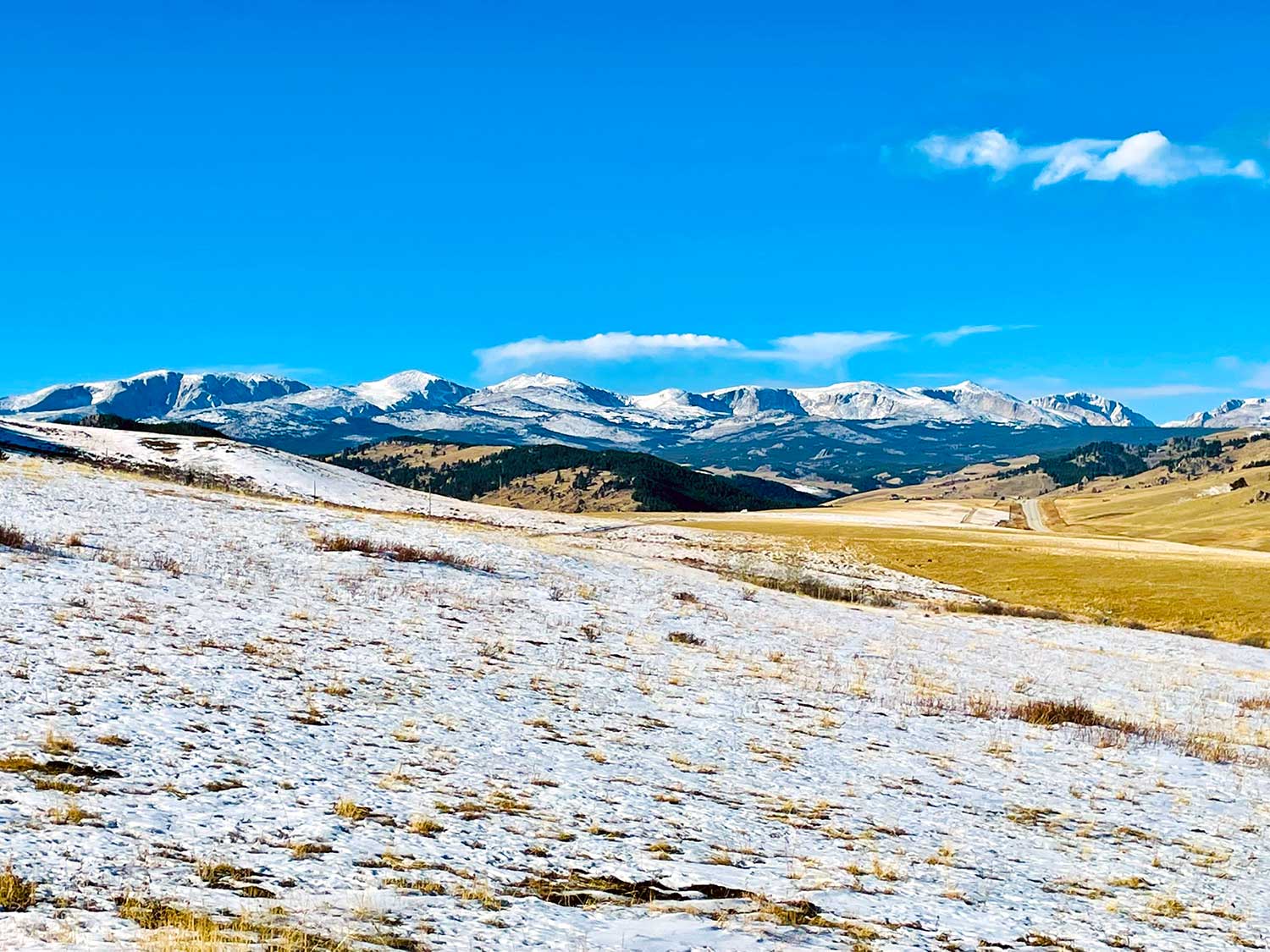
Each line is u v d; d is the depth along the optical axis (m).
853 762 19.95
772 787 16.94
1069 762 23.11
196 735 14.23
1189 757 25.78
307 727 15.93
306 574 35.06
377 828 11.48
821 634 41.62
